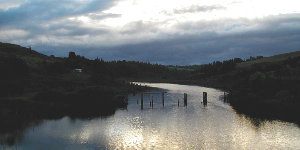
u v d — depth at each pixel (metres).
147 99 114.19
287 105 82.19
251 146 48.91
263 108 84.88
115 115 77.62
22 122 66.62
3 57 105.88
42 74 124.81
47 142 51.38
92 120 70.69
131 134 56.91
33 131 59.00
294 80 96.06
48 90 93.94
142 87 156.88
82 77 138.00
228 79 170.88
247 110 83.25
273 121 67.69
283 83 96.31
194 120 70.25
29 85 101.88
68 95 91.00
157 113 80.94
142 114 79.38
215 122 67.56
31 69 125.62
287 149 47.50
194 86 190.12
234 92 109.12
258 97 94.88
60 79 119.94
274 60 164.50
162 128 61.91
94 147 48.56
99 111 83.31
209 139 53.00
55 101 89.56
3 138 53.75
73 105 89.31
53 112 78.81
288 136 54.97
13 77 101.75
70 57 183.88
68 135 56.09
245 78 126.06
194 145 49.44
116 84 141.88
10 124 64.38
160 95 129.00
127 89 138.12
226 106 92.69
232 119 70.75
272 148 47.97
